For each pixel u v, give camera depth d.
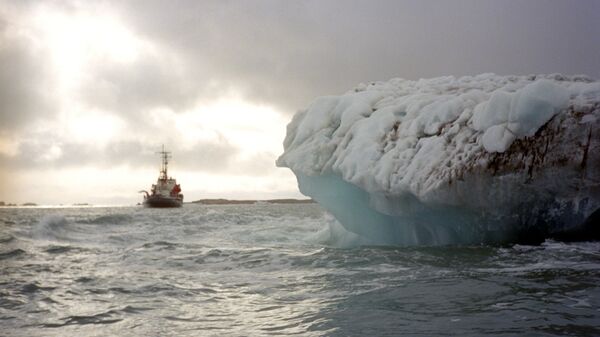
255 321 4.17
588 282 5.21
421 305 4.44
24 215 37.31
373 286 5.37
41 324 4.21
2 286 5.79
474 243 8.79
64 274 6.65
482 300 4.53
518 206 8.02
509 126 8.06
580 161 7.59
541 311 4.09
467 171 7.98
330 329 3.84
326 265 7.02
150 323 4.19
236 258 8.05
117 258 8.33
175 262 7.76
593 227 8.09
